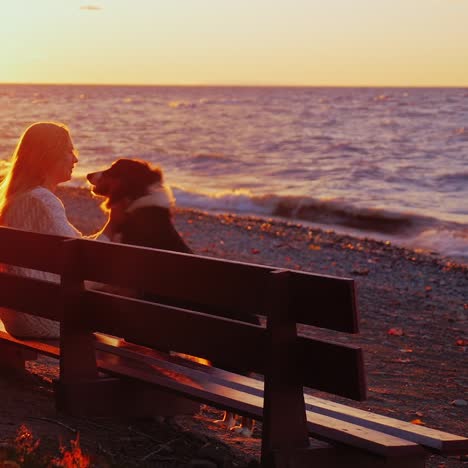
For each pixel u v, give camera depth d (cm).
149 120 7794
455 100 12506
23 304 457
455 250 1733
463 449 319
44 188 474
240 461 401
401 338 925
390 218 2155
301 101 13250
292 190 2844
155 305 383
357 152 4250
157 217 523
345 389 307
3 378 486
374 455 307
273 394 324
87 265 417
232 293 341
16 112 9362
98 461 344
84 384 414
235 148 4678
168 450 395
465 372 774
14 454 309
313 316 314
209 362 479
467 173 3153
